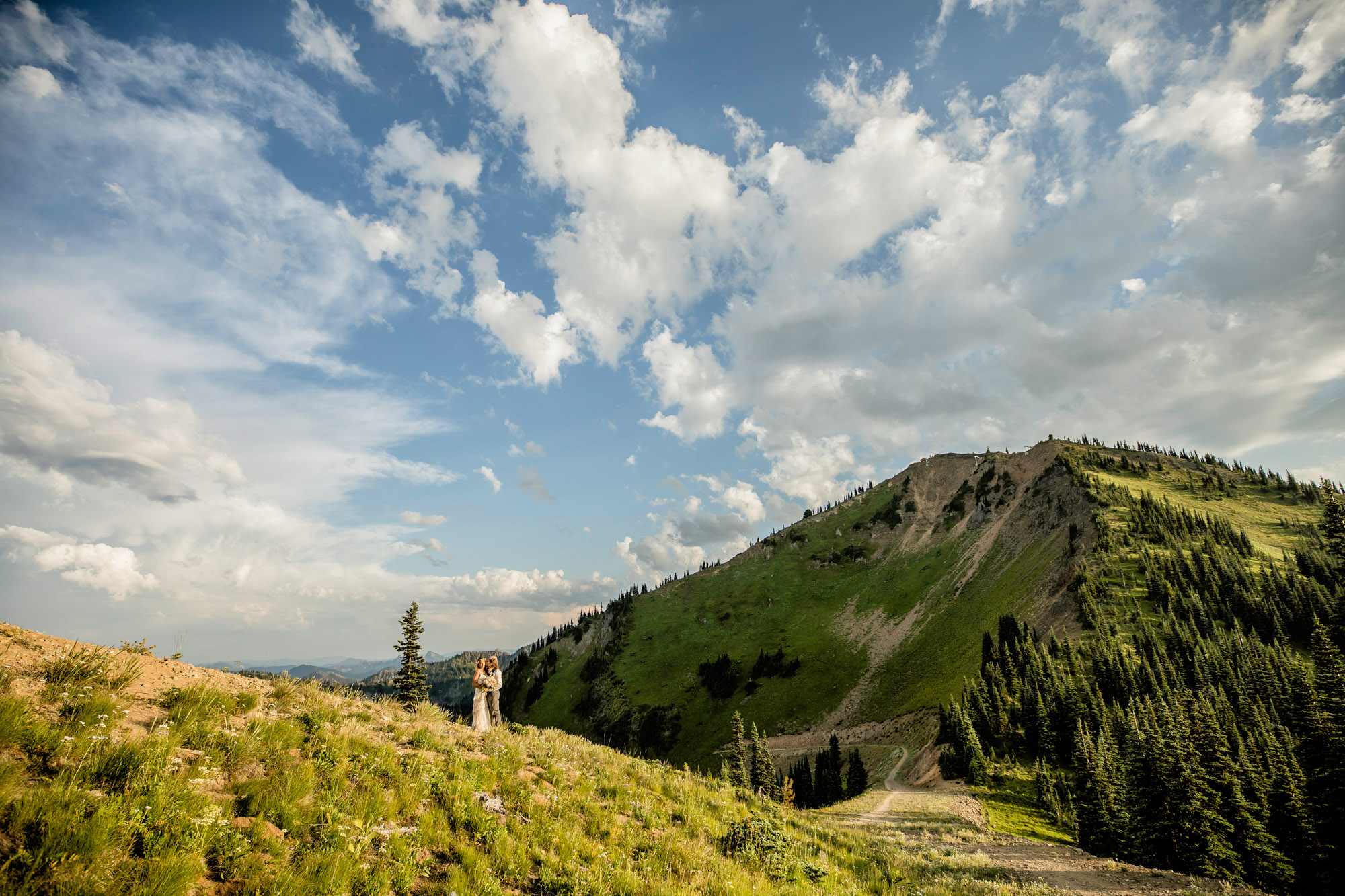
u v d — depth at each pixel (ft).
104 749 23.20
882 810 184.14
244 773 27.40
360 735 36.81
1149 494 602.03
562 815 39.32
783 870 44.42
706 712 610.65
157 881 18.30
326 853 23.91
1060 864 89.45
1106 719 226.38
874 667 597.93
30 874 16.88
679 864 38.86
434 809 32.45
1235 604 364.79
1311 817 130.11
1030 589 519.60
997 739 277.03
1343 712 129.39
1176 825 132.46
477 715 53.88
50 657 29.78
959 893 55.83
